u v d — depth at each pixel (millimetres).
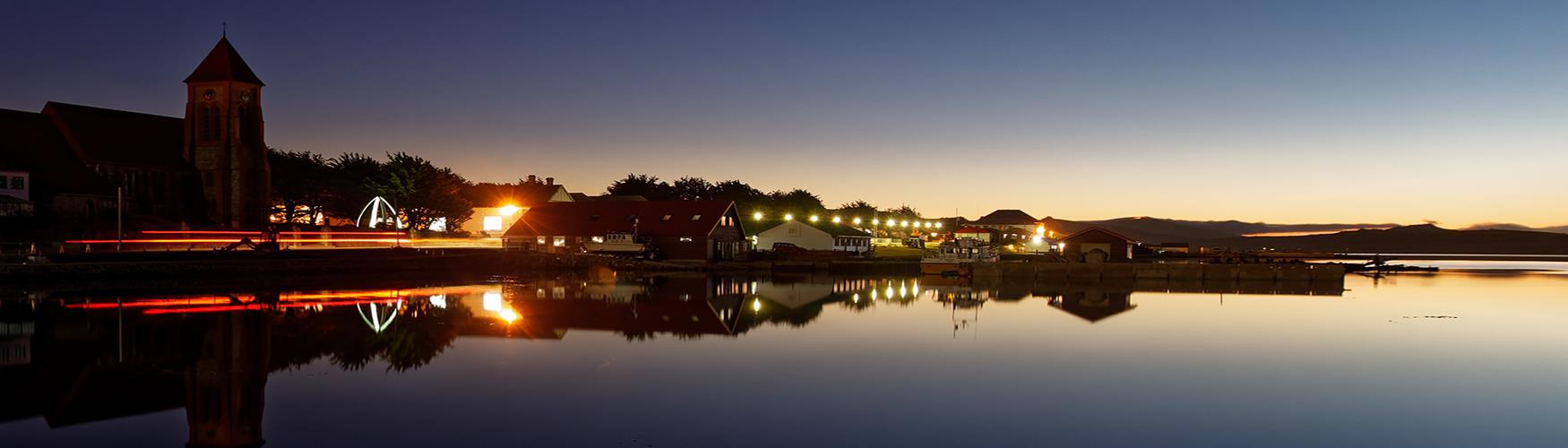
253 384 23359
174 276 59750
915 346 30562
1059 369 26188
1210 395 22875
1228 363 27609
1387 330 37094
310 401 21516
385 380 23969
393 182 104188
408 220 104562
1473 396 23188
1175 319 40438
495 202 114438
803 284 66062
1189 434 19250
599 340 31625
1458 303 53062
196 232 78750
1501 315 44375
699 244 88250
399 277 67062
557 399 21859
